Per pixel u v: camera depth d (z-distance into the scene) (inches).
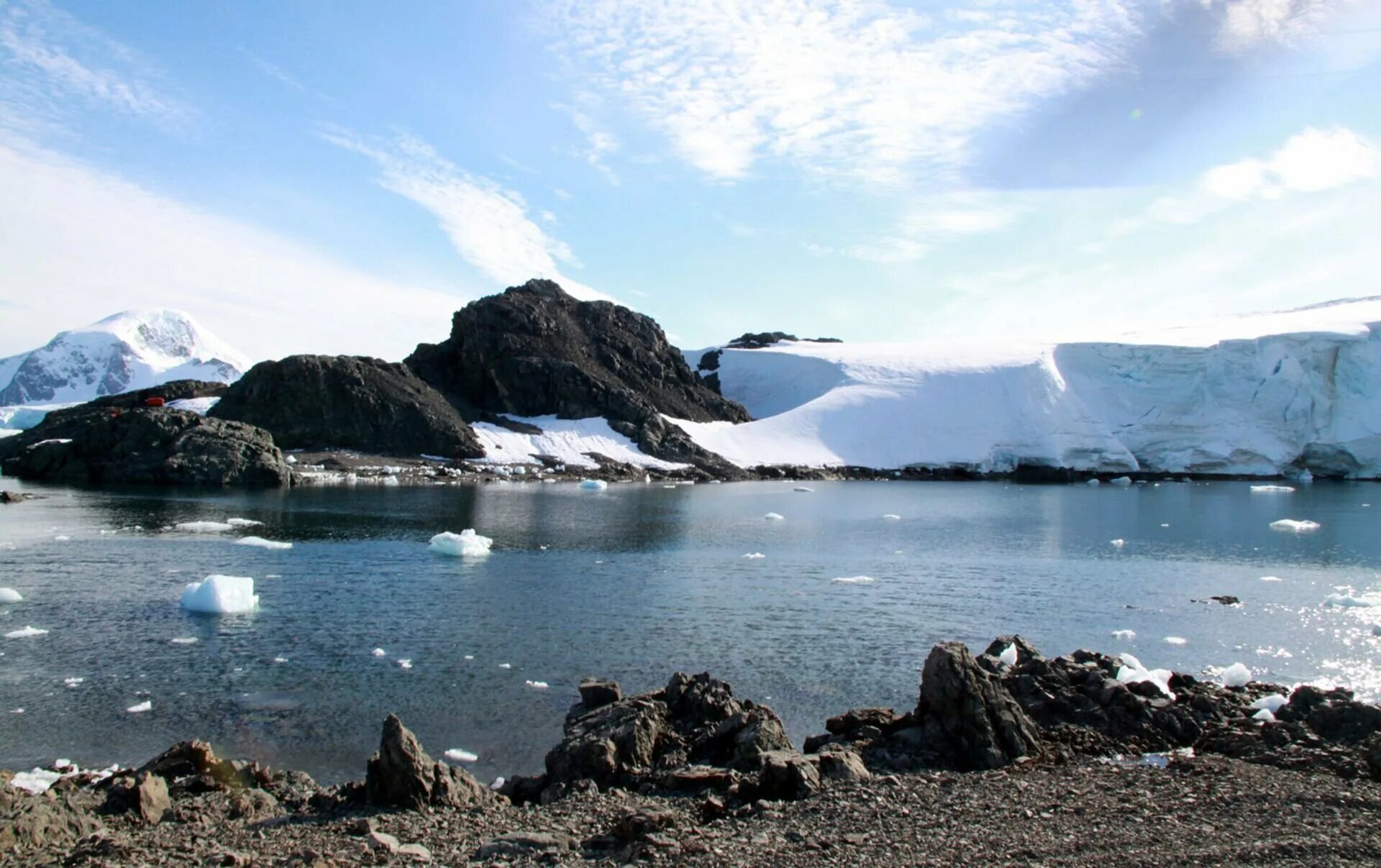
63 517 2432.3
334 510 2716.5
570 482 4264.3
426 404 4579.2
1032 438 5664.4
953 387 6058.1
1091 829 580.4
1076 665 971.3
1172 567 1969.7
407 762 685.9
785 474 5182.1
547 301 5935.0
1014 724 793.6
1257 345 5772.6
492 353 5369.1
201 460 3528.5
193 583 1481.3
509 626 1331.2
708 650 1221.1
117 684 1033.5
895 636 1316.4
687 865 526.9
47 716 929.5
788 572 1844.2
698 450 5172.2
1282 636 1338.6
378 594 1535.4
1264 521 2945.4
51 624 1290.6
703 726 826.8
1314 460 5659.5
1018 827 585.6
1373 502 3774.6
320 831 614.9
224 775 750.5
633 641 1258.6
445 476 4052.7
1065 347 6328.7
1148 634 1353.3
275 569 1738.4
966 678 799.7
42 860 545.3
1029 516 3105.3
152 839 590.9
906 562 2012.8
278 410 4325.8
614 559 1964.8
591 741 761.0
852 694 1041.5
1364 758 726.5
